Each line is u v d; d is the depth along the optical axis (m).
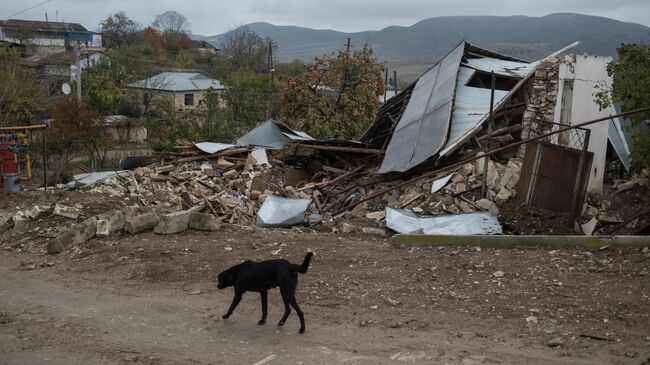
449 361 5.88
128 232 11.69
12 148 18.16
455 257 9.32
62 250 11.10
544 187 13.74
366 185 17.97
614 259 8.66
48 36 76.75
